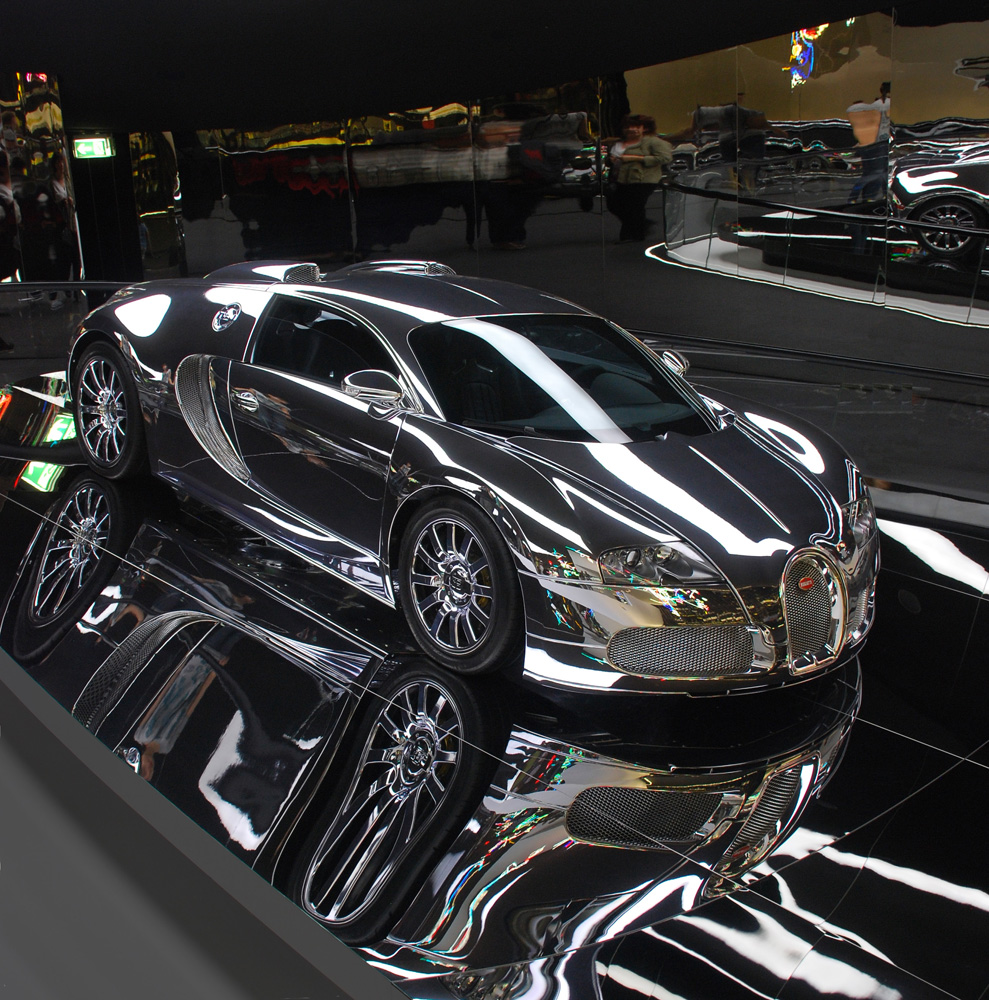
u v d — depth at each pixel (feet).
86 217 45.62
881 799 7.89
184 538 12.15
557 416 10.35
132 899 6.52
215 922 6.34
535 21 23.77
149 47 26.68
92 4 22.85
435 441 9.75
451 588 9.52
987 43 24.30
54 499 13.28
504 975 5.77
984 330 25.99
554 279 38.29
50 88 31.04
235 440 11.98
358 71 30.25
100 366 13.91
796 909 6.48
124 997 5.79
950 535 14.28
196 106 36.86
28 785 7.68
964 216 25.90
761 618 8.68
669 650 8.63
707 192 32.32
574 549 8.64
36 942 6.21
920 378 26.00
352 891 6.50
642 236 34.94
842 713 9.34
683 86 32.07
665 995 5.66
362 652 9.73
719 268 32.58
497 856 6.87
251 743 8.05
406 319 11.23
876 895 6.67
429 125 40.29
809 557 9.06
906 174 26.89
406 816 7.23
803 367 27.91
